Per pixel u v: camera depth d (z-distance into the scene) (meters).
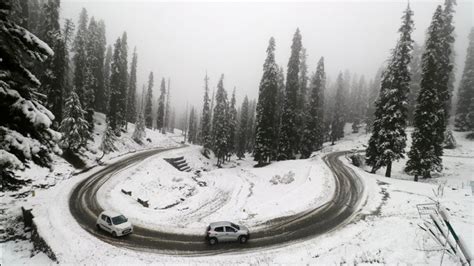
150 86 75.38
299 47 44.38
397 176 36.16
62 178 29.69
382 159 31.12
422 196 22.61
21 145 9.17
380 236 15.46
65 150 35.03
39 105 10.26
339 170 32.16
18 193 24.28
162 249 16.36
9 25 9.50
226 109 55.94
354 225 18.48
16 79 9.77
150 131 71.12
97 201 24.72
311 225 19.34
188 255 15.56
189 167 48.03
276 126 51.44
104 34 61.59
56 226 18.56
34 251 17.31
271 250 15.93
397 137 30.06
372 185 26.58
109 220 18.53
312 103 49.12
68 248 15.76
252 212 23.27
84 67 42.69
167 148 58.22
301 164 36.16
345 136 72.88
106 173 33.75
